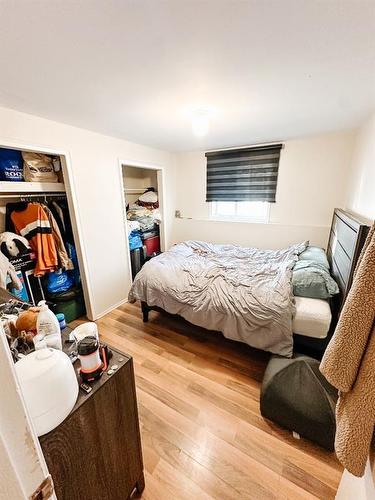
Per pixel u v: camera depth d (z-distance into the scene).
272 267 2.35
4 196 2.13
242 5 0.79
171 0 0.77
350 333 0.57
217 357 2.02
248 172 3.30
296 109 1.85
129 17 0.84
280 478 1.15
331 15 0.84
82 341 0.82
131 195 3.98
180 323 2.56
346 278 1.54
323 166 2.83
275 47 1.04
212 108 1.80
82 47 1.01
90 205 2.50
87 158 2.40
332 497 1.08
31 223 2.24
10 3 0.75
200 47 1.03
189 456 1.26
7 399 0.32
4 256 2.02
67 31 0.91
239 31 0.93
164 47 1.03
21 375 0.58
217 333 2.33
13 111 1.76
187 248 3.19
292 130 2.50
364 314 0.54
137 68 1.20
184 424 1.43
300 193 3.04
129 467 0.99
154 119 2.03
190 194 3.91
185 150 3.62
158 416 1.49
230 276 2.18
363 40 0.98
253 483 1.14
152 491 1.12
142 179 4.11
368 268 0.54
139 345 2.20
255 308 1.75
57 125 2.08
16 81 1.31
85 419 0.72
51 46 1.00
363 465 0.56
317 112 1.92
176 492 1.11
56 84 1.36
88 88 1.42
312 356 1.79
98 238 2.65
